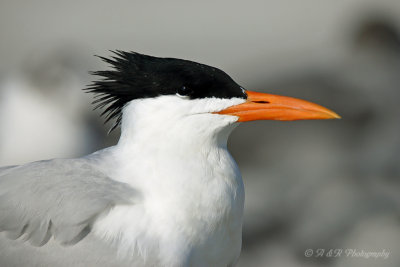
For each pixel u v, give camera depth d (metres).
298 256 12.10
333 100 15.88
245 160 15.42
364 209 12.53
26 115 12.64
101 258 5.78
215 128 6.15
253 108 6.26
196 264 6.01
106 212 5.91
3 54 24.48
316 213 12.67
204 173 6.06
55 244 5.84
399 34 17.62
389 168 14.36
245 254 12.23
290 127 15.34
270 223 12.66
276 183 14.09
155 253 5.77
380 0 26.30
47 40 26.47
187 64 6.12
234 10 31.50
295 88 16.64
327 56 18.92
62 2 31.75
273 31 28.70
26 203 5.90
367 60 16.94
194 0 32.81
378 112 15.49
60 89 12.85
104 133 14.09
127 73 6.12
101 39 27.16
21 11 29.83
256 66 20.94
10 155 12.62
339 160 14.66
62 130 12.83
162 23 29.52
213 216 6.04
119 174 6.12
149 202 5.95
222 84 6.15
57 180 6.02
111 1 32.25
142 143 6.09
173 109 6.03
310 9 30.77
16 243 5.88
